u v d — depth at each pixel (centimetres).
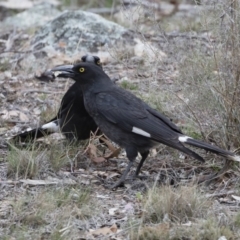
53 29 1659
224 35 1152
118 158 1212
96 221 965
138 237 905
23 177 1097
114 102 1105
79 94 1183
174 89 1314
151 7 1525
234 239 913
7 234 917
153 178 1123
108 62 1584
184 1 2142
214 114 1170
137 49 1603
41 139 1239
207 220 935
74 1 2316
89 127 1216
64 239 900
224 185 1088
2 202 1012
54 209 982
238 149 1139
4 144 1232
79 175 1128
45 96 1426
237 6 1135
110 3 2316
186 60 1245
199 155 1109
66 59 1592
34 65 1579
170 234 914
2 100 1422
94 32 1638
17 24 1898
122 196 1059
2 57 1633
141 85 1426
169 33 1669
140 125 1081
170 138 1062
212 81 1184
